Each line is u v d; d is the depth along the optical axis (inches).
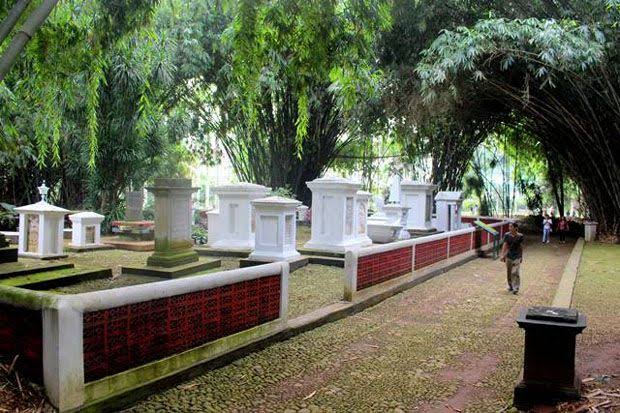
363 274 331.6
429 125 777.6
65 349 139.9
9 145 438.0
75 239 534.6
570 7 636.7
